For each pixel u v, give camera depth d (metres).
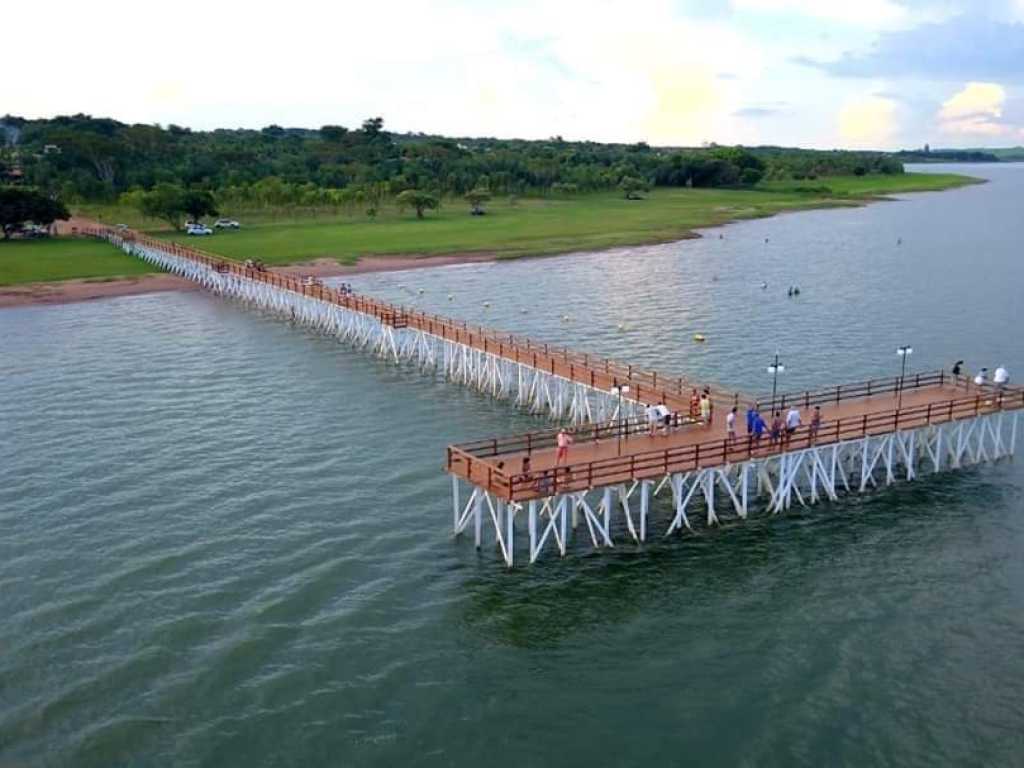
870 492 49.91
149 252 132.75
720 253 149.25
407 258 139.25
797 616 37.91
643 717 31.80
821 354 80.75
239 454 55.78
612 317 97.31
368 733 30.95
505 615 37.94
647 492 45.56
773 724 31.41
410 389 69.06
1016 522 46.53
